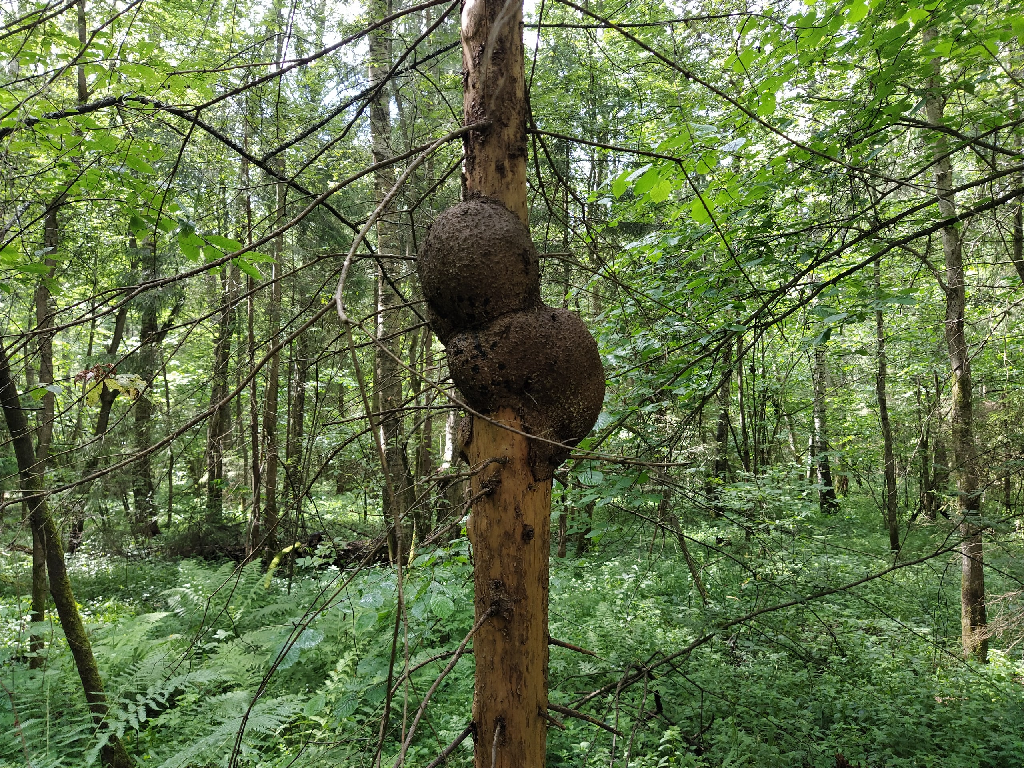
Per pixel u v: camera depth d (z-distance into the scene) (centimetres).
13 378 287
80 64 222
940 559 621
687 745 352
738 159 283
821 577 446
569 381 137
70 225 365
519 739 135
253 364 183
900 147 362
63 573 339
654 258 317
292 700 389
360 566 157
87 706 371
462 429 149
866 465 1152
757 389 853
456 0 147
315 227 486
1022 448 434
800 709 407
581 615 567
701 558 480
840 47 248
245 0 347
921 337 916
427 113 507
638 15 299
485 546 138
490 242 133
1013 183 346
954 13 224
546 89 568
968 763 369
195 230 181
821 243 284
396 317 613
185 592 586
